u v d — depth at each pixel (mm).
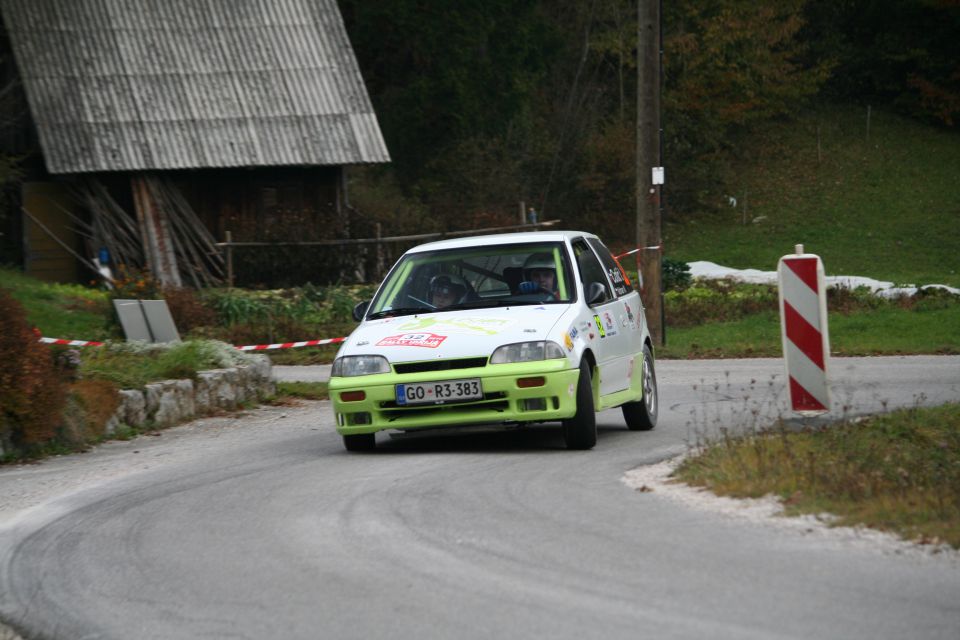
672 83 177750
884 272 142875
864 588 17703
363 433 32844
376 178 163750
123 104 111125
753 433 31031
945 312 80625
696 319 84812
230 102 113562
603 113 178750
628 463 29844
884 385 48594
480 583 18969
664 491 25484
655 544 20859
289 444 36938
